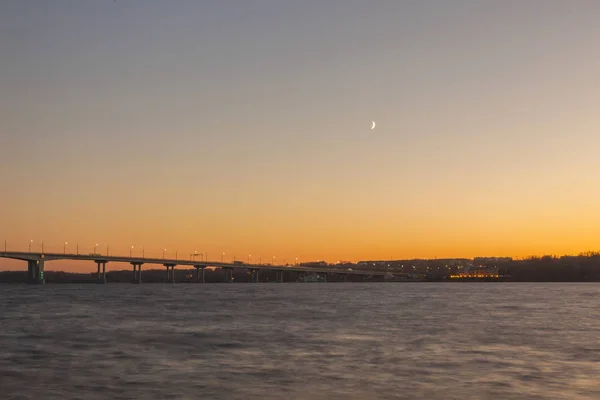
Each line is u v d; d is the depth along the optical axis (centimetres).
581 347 6366
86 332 7775
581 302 16838
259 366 5031
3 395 3956
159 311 12081
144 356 5606
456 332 7862
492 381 4409
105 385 4253
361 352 5875
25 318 10119
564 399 3844
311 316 10769
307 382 4356
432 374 4675
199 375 4625
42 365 5103
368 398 3872
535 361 5353
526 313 11881
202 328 8356
